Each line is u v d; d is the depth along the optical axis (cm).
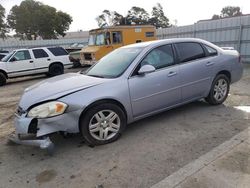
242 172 288
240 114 488
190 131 418
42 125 341
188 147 361
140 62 423
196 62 488
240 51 1382
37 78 1342
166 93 445
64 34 4772
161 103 445
